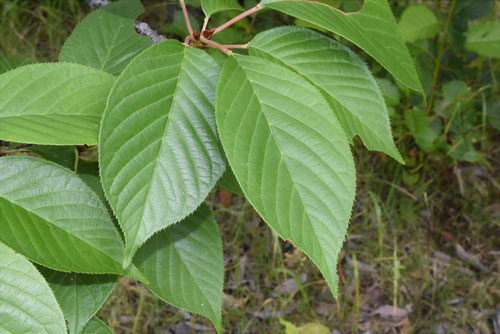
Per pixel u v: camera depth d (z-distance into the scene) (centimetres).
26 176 49
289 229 45
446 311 145
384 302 148
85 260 48
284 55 51
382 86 145
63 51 63
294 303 146
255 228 155
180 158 48
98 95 51
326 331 129
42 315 45
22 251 47
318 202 46
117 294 141
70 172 50
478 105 168
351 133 51
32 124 49
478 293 148
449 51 174
